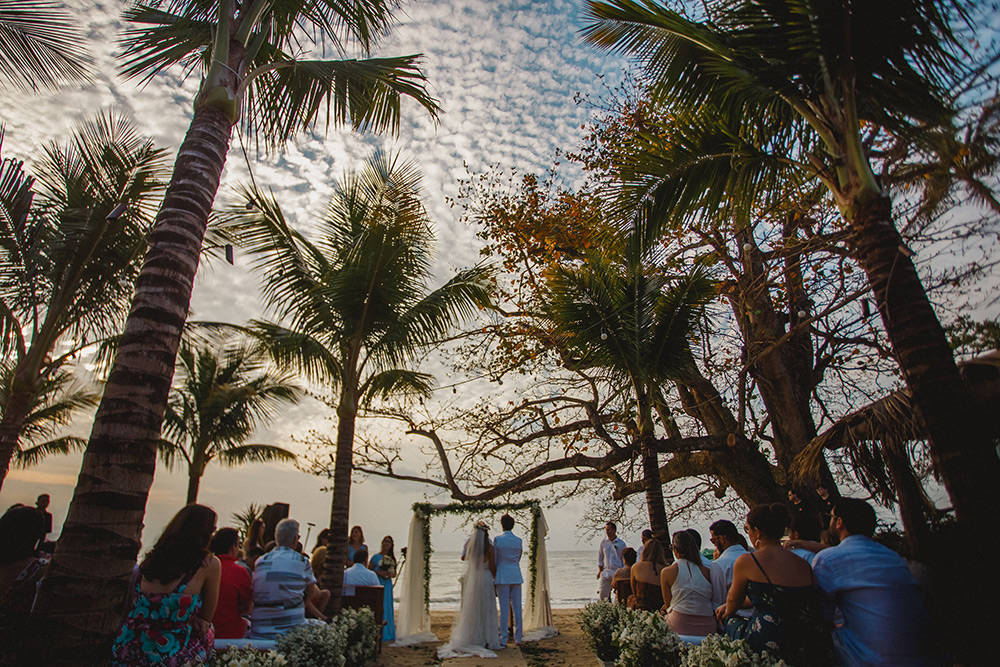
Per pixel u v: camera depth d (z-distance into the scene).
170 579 3.49
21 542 3.49
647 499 8.44
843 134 5.18
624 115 12.28
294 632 4.66
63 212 8.75
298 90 6.28
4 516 3.54
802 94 5.63
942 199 5.70
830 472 9.91
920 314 4.46
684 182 6.44
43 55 6.21
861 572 3.52
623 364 8.79
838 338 11.00
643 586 6.70
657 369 8.68
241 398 18.45
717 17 5.97
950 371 4.29
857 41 5.13
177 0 5.73
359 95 6.45
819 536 6.68
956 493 4.10
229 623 5.08
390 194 10.77
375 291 9.64
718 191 6.38
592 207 11.02
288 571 5.65
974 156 5.15
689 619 5.18
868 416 5.87
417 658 8.70
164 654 3.36
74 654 2.78
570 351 9.91
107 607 2.91
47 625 2.79
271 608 5.49
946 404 4.21
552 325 11.39
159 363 3.36
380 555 10.60
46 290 9.02
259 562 5.75
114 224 8.77
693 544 5.47
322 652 4.65
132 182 9.15
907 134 5.56
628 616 5.47
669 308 8.65
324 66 6.05
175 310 3.52
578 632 11.45
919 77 5.27
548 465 13.00
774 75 5.52
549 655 8.82
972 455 4.07
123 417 3.17
